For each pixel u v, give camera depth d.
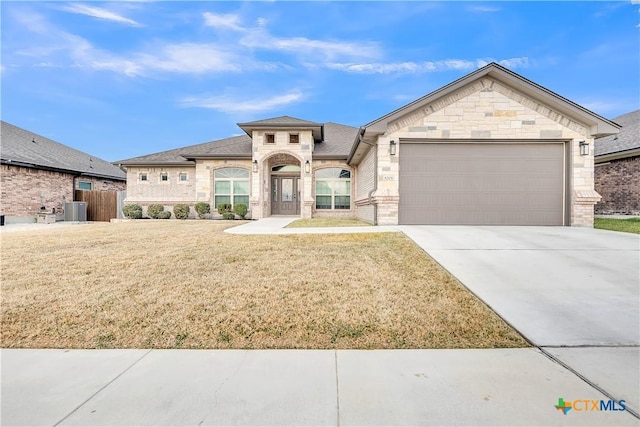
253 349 3.06
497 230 9.36
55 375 2.61
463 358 2.86
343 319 3.63
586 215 10.55
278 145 17.12
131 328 3.44
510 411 2.14
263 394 2.35
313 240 7.99
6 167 15.85
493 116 10.75
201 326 3.49
